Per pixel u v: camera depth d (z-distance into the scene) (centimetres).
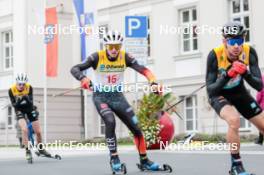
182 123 3450
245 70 891
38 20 3697
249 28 3144
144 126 1997
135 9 3825
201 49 3391
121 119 1155
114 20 3962
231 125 916
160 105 2019
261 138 2188
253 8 3116
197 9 3422
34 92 4103
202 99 3319
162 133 2002
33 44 4138
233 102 947
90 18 3312
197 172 1156
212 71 928
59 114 4169
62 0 4216
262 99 1988
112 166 1129
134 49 2111
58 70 4194
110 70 1135
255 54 927
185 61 3488
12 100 1622
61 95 4194
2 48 4425
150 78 1127
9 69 4378
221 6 3288
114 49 1126
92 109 4109
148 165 1176
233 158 934
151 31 3719
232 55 905
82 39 3334
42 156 1672
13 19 4238
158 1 3675
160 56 3656
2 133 4138
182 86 3484
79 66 1126
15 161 1677
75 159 1675
